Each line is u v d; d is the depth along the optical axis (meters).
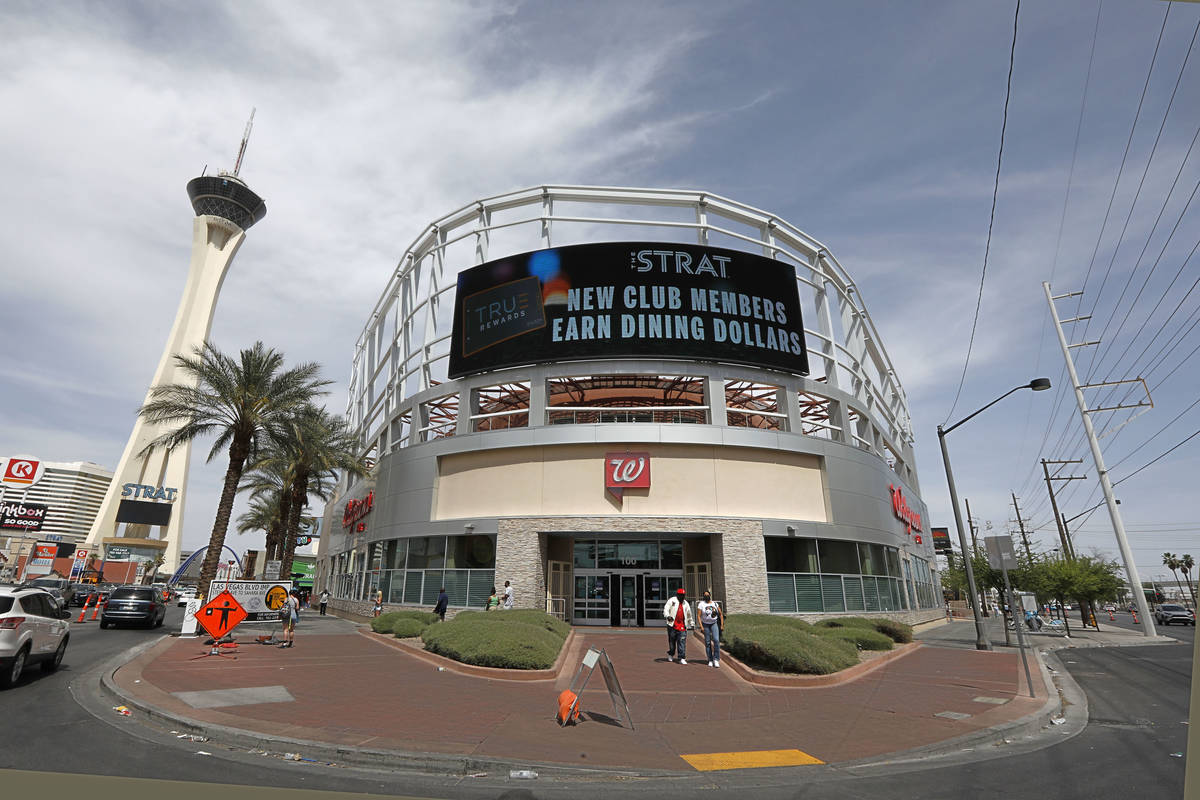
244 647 19.16
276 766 7.39
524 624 18.31
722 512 28.44
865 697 12.70
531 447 29.64
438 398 33.94
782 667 14.80
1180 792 6.76
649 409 29.88
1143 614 31.52
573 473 28.91
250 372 28.09
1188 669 17.73
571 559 30.88
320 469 38.50
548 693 12.51
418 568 31.08
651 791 6.94
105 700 10.66
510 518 28.48
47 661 13.28
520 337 31.28
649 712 11.04
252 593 21.45
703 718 10.62
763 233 37.25
